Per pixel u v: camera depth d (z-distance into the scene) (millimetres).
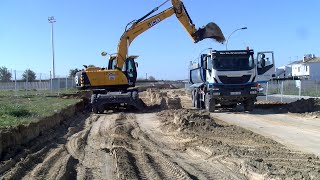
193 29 28078
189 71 33844
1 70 51469
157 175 9969
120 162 11266
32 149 12836
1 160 10906
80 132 17953
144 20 29406
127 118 23828
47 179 9422
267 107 28672
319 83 54125
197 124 17891
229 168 10664
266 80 26016
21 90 47469
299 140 14836
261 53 25719
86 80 28828
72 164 11414
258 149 13070
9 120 15039
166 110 26484
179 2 28453
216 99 25641
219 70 24984
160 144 14875
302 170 9930
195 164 11352
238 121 21141
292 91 51500
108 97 27609
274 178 9031
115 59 29469
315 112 23719
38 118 16797
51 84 48188
